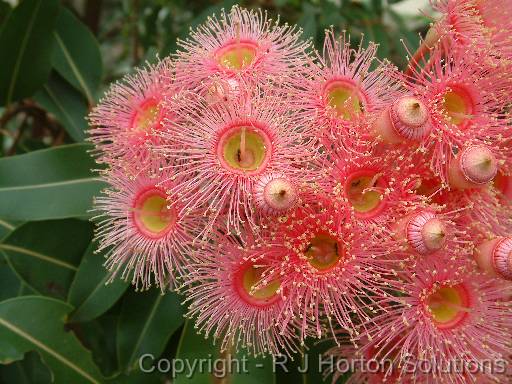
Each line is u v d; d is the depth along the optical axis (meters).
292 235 0.18
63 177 0.23
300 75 0.19
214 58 0.20
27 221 0.23
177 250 0.19
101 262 0.23
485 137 0.19
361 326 0.19
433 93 0.19
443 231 0.17
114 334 0.26
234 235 0.18
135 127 0.21
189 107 0.19
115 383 0.22
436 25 0.20
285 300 0.18
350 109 0.18
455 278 0.19
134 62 0.33
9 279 0.25
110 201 0.20
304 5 0.28
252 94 0.19
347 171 0.18
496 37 0.20
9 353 0.21
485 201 0.19
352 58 0.21
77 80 0.26
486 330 0.19
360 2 0.29
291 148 0.18
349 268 0.18
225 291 0.19
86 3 0.33
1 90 0.26
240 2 0.25
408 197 0.18
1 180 0.23
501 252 0.18
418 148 0.18
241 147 0.18
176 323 0.22
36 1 0.24
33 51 0.25
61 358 0.22
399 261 0.17
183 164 0.18
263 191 0.17
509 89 0.19
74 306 0.22
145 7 0.34
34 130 0.32
